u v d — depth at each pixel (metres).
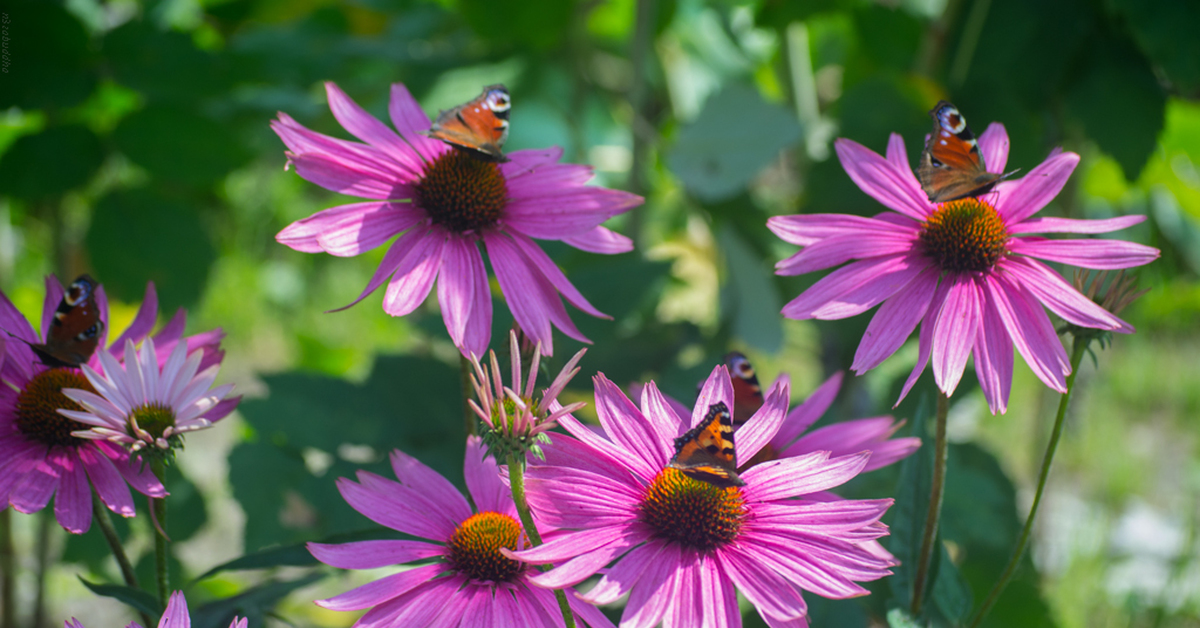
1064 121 1.68
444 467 1.43
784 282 1.80
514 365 1.17
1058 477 2.75
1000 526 1.46
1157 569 2.26
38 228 2.36
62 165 1.47
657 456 1.20
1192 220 2.96
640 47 1.87
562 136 2.10
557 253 1.42
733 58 2.50
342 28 2.35
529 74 2.11
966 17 1.69
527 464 1.19
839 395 1.60
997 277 1.23
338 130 2.05
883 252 1.24
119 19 1.76
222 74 1.52
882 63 1.97
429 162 1.26
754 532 1.18
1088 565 2.15
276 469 1.44
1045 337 1.22
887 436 1.27
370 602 1.19
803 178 1.82
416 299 1.23
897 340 1.22
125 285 1.51
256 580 1.81
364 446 1.45
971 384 1.48
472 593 1.20
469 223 1.25
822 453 1.20
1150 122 1.54
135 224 1.51
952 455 1.49
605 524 1.18
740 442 1.21
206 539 2.13
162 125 1.49
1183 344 3.60
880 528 1.18
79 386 1.24
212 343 1.27
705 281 2.50
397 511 1.23
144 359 1.22
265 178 3.89
